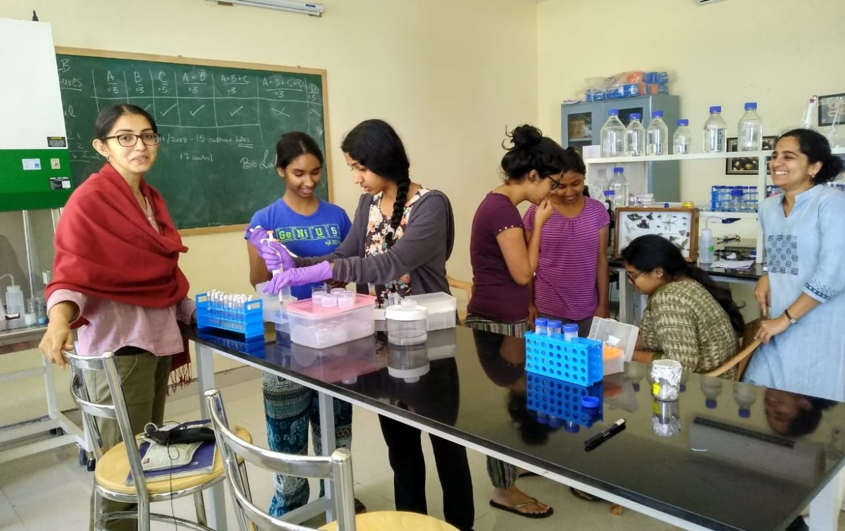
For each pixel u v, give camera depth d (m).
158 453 1.61
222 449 1.18
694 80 4.69
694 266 2.15
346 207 4.44
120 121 1.82
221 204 3.84
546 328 1.41
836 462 0.95
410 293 1.98
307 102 4.17
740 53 4.44
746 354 2.20
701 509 0.83
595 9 5.21
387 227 1.92
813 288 2.23
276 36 3.99
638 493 0.88
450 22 4.95
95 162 3.37
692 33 4.66
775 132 4.33
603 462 0.98
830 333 2.27
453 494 1.94
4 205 2.71
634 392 1.29
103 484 1.55
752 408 1.18
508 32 5.40
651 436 1.07
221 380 3.92
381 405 1.29
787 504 0.84
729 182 4.52
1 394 3.27
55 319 1.66
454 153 5.09
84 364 1.48
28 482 2.77
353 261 1.75
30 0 3.11
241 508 1.19
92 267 1.75
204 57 3.70
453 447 1.89
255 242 1.88
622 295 3.47
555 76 5.59
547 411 1.21
